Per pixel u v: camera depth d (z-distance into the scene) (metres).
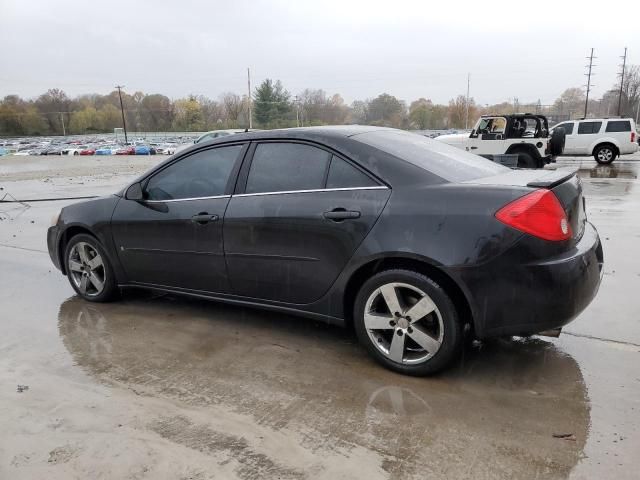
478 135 16.61
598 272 3.16
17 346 3.85
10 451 2.59
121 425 2.79
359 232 3.22
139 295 4.97
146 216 4.20
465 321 3.11
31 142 88.69
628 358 3.41
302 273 3.50
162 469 2.43
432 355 3.13
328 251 3.36
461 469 2.38
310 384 3.18
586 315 4.12
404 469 2.39
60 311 4.59
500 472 2.35
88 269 4.75
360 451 2.52
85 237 4.65
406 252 3.06
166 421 2.82
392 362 3.27
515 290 2.89
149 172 4.26
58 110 124.56
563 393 3.00
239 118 104.31
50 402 3.04
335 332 3.96
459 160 3.63
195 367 3.45
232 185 3.81
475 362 3.41
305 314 3.61
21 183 17.30
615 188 12.19
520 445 2.53
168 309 4.56
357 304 3.35
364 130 3.71
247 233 3.66
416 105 102.31
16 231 8.48
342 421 2.78
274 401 3.00
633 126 19.08
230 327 4.11
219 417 2.84
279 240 3.54
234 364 3.48
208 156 3.98
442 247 2.98
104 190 14.59
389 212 3.14
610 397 2.95
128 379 3.30
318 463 2.45
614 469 2.35
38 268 6.09
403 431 2.68
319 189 3.44
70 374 3.39
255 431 2.71
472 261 2.92
